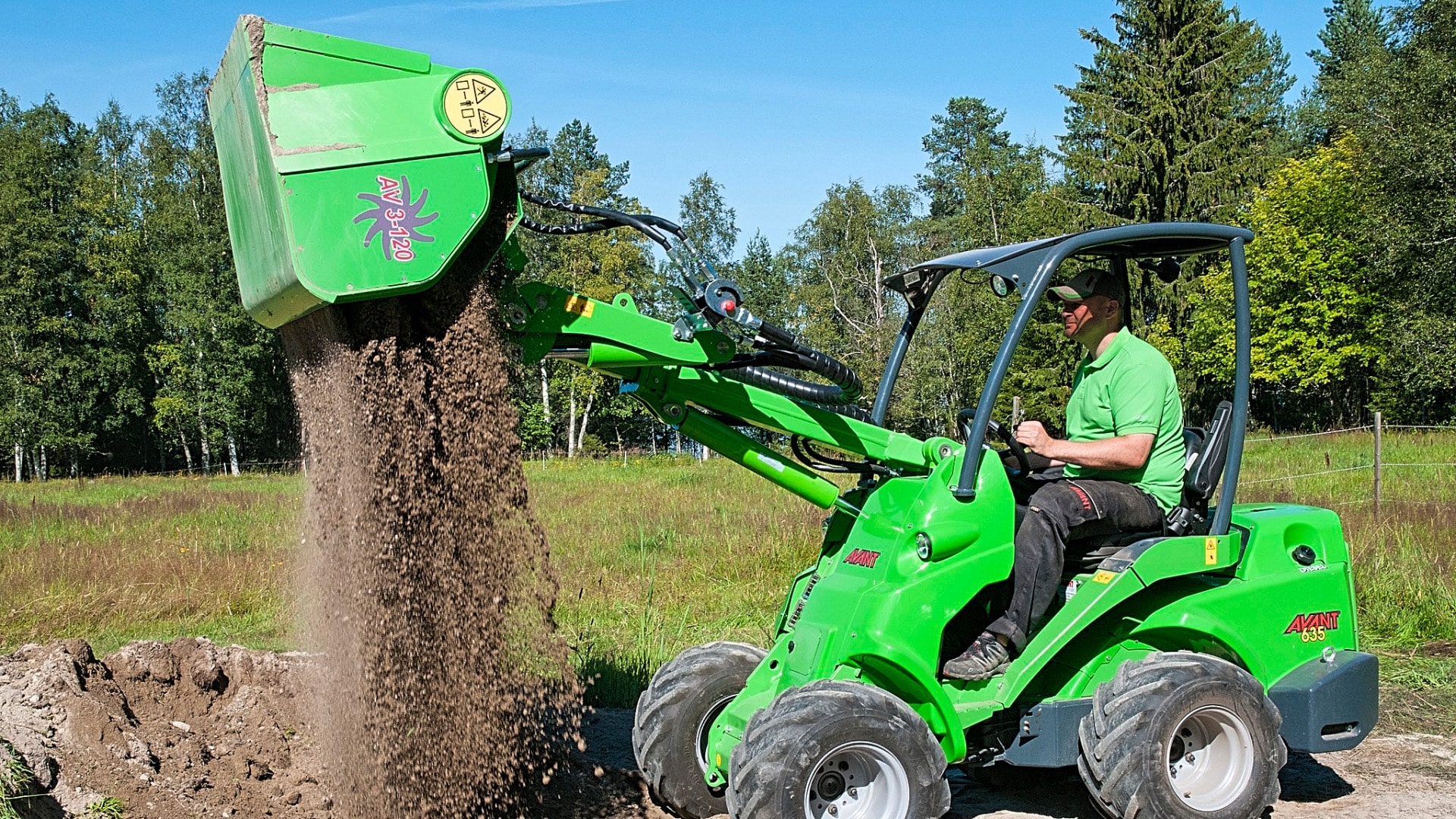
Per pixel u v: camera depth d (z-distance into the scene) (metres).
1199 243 4.48
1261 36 31.11
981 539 3.92
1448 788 4.73
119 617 8.43
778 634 4.51
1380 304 28.30
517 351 3.82
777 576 9.37
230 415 38.50
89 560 10.52
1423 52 25.42
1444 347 25.08
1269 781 4.09
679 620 7.82
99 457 44.31
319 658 4.32
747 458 4.34
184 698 5.06
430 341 3.59
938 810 3.70
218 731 4.82
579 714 4.90
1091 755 4.00
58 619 8.27
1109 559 4.13
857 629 3.83
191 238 39.56
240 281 3.77
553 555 10.69
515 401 3.81
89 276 41.66
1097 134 30.97
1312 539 4.62
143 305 42.19
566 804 4.57
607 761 5.12
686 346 4.01
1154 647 4.34
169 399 39.34
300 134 3.32
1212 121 29.70
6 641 7.81
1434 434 22.14
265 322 3.79
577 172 51.31
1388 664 6.57
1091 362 4.47
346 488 3.71
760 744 3.59
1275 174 30.41
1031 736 4.16
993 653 3.93
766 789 3.52
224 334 39.22
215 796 4.15
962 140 61.66
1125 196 30.20
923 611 3.82
